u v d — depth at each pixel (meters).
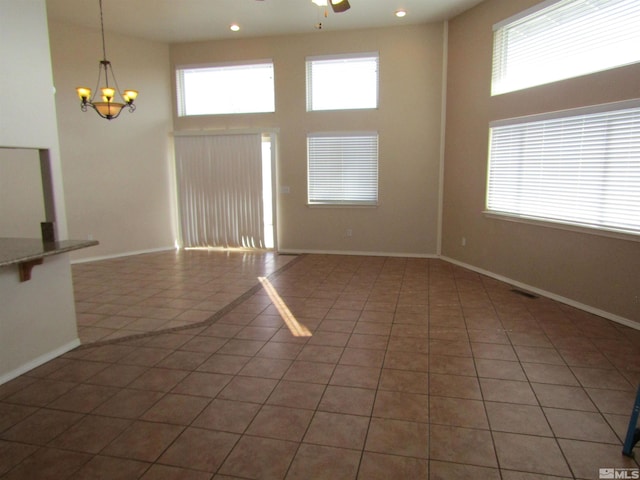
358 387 2.82
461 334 3.68
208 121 7.26
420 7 5.60
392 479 1.99
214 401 2.67
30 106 3.14
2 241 3.30
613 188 3.85
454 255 6.41
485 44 5.42
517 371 3.01
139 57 6.91
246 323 4.00
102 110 4.88
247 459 2.13
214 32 6.59
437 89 6.40
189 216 7.53
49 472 2.05
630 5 3.67
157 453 2.18
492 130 5.40
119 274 5.87
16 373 3.00
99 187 6.71
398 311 4.28
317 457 2.14
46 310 3.23
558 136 4.39
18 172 5.43
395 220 6.85
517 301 4.56
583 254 4.21
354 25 6.33
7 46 2.97
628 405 2.57
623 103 3.67
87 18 5.93
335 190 7.00
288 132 6.99
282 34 6.72
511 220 5.15
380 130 6.67
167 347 3.48
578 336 3.60
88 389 2.82
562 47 4.34
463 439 2.27
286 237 7.31
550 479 1.98
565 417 2.46
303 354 3.32
